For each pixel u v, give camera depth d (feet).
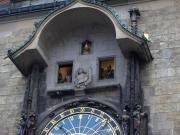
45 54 96.53
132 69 90.02
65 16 96.07
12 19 105.60
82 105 90.53
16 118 94.22
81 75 93.30
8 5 112.16
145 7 98.32
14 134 92.53
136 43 89.76
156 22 96.22
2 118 94.79
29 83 94.27
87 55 96.17
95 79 92.84
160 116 86.89
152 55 92.94
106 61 95.09
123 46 91.25
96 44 96.89
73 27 98.78
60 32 98.48
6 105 96.07
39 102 93.61
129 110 85.66
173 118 86.12
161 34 94.73
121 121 86.84
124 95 89.71
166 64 91.56
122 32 90.38
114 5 100.42
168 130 85.40
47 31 95.96
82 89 91.86
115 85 90.68
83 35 98.37
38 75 95.30
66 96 92.99
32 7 104.58
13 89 97.60
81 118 89.56
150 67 91.97
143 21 96.94
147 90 89.92
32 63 96.02
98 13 94.84
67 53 97.40
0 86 98.58
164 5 97.50
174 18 95.66
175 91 88.43
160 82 90.07
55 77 95.66
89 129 88.28
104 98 90.43
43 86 95.14
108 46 95.86
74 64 95.81
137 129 83.41
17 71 99.40
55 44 98.73
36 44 93.61
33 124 89.04
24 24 104.53
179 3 96.89
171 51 92.58
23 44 97.35
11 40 103.76
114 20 92.22
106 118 88.22
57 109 91.91
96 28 98.22
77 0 94.99
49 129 89.92
